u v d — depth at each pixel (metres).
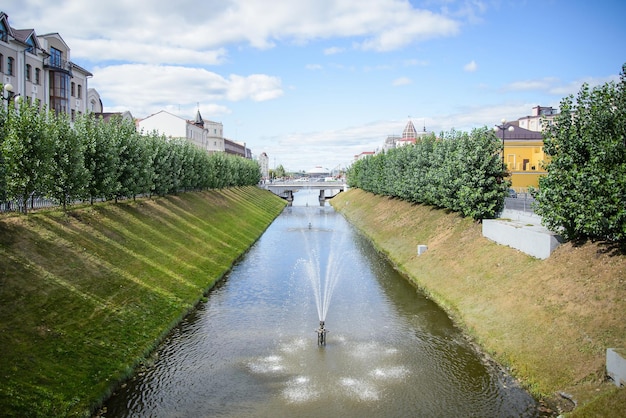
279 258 47.00
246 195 95.75
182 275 33.22
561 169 25.28
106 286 25.20
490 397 18.41
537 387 18.53
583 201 23.38
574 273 23.52
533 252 28.44
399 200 68.88
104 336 21.09
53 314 20.19
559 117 25.58
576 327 20.16
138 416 16.86
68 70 60.03
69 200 30.91
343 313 29.31
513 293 26.00
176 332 25.38
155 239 36.56
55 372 17.20
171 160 53.72
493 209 37.97
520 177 64.38
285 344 24.08
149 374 20.25
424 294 33.72
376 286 36.03
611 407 14.81
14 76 50.06
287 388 19.28
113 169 35.81
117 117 44.34
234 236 53.66
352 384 19.64
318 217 91.69
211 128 167.12
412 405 17.92
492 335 23.64
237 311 29.45
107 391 18.00
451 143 47.69
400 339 24.73
